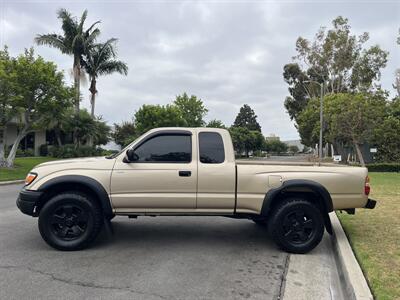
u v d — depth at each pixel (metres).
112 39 36.66
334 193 6.33
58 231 6.14
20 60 20.30
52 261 5.57
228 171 6.23
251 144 79.38
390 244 6.22
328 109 32.69
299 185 6.19
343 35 49.19
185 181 6.18
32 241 6.68
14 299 4.20
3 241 6.66
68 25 34.66
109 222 6.45
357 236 6.76
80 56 35.78
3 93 19.92
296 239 6.22
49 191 6.28
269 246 6.62
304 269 5.45
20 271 5.12
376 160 31.47
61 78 21.91
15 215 9.15
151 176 6.15
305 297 4.46
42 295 4.33
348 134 29.09
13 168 22.39
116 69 37.09
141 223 8.41
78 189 6.32
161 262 5.61
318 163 7.10
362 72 49.03
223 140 6.39
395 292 4.21
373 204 6.55
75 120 35.09
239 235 7.39
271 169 6.31
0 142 23.97
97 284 4.69
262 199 6.23
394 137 30.61
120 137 53.47
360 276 4.71
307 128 47.09
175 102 51.84
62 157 34.56
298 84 60.03
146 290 4.53
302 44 52.16
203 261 5.70
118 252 6.09
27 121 22.20
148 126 40.72
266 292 4.58
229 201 6.22
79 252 6.05
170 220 8.79
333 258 6.00
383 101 31.84
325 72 52.28
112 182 6.11
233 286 4.73
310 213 6.18
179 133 6.38
